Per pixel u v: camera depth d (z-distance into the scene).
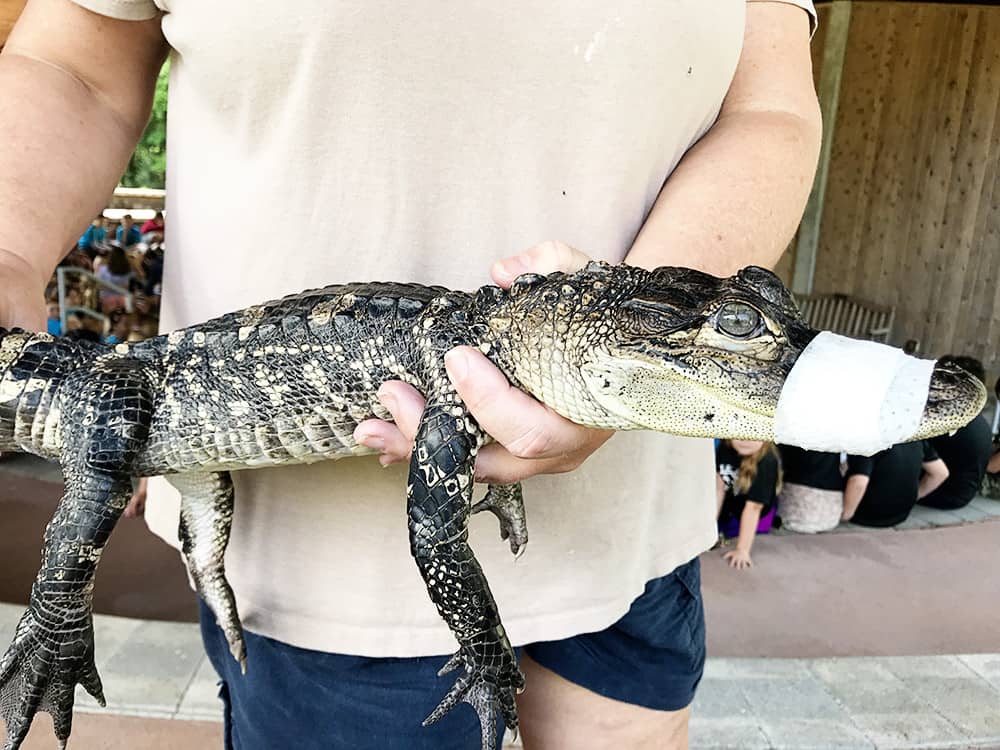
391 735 1.38
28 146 1.27
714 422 1.01
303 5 1.09
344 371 1.12
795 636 3.79
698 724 2.82
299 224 1.21
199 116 1.29
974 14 7.59
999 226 7.64
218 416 1.14
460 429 1.05
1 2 1.66
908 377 0.91
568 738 1.61
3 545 4.41
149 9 1.34
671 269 1.08
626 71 1.18
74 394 1.12
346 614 1.31
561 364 1.06
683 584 1.61
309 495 1.29
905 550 4.83
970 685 3.10
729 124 1.39
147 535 4.62
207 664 3.06
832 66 8.60
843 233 9.16
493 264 1.22
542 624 1.36
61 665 1.12
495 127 1.19
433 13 1.11
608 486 1.36
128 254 8.62
